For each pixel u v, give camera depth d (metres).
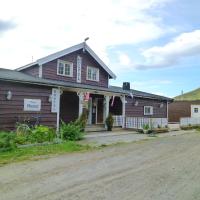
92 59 22.67
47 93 16.88
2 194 5.98
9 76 15.32
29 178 7.25
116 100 24.47
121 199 5.74
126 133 19.53
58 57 19.91
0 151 10.66
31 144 12.36
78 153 11.16
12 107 15.10
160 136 18.70
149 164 9.22
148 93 28.69
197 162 9.63
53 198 5.75
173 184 6.86
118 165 8.98
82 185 6.68
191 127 27.95
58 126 17.34
